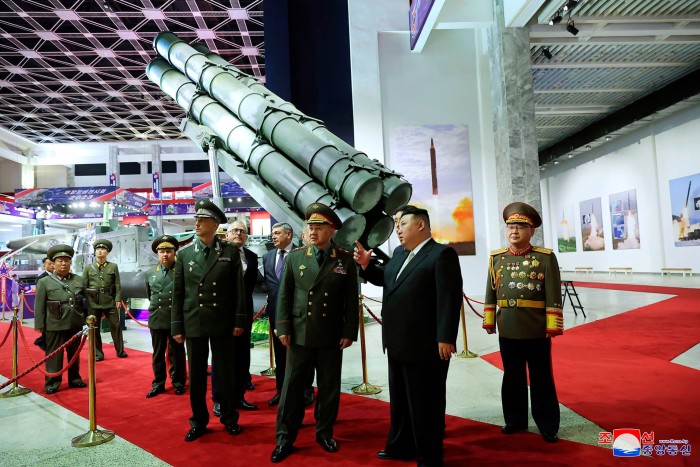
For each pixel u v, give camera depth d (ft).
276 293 13.37
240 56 68.03
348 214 17.20
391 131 38.14
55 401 14.61
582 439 9.75
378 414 11.99
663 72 45.42
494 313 10.91
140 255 30.58
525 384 10.48
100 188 69.46
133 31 57.77
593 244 68.69
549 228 81.46
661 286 42.34
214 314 10.89
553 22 33.12
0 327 35.01
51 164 103.71
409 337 8.67
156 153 102.63
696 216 50.08
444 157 38.32
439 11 31.73
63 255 16.35
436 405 8.56
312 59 37.65
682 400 11.82
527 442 9.75
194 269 11.09
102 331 29.12
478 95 38.86
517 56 33.63
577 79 46.21
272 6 36.96
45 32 57.06
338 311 10.16
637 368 15.11
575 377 14.37
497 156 35.01
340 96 37.68
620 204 62.28
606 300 34.17
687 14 33.88
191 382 10.90
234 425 11.09
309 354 10.06
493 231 37.93
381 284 10.05
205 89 24.09
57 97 77.56
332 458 9.31
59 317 15.92
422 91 38.55
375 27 37.96
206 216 11.18
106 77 70.79
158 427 11.66
